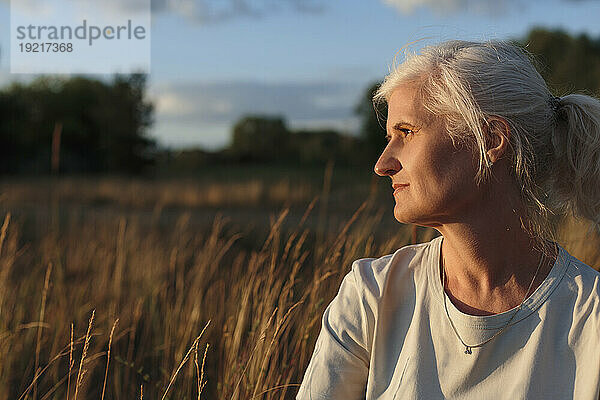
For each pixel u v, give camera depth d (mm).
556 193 1085
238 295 2828
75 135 28062
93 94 28969
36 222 6031
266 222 8086
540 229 1001
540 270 989
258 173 25312
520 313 950
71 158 27062
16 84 28672
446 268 1047
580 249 2121
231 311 2715
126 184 13648
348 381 1076
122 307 3418
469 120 947
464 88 952
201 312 2922
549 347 934
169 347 2693
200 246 4629
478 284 1006
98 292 3422
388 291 1066
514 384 930
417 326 1012
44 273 3734
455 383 961
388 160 1015
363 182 14617
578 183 1060
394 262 1089
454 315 980
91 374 2705
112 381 2705
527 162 980
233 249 4746
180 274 3365
